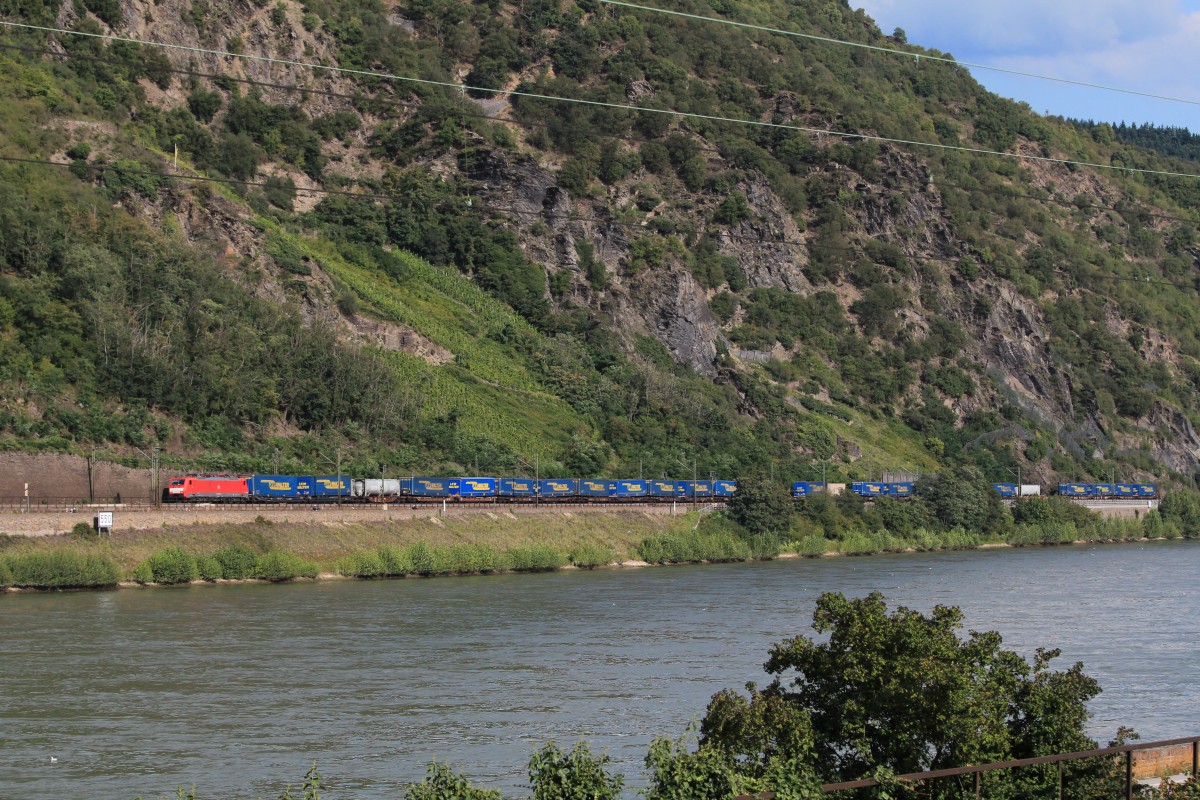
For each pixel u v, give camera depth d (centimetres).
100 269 18275
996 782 4434
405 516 16600
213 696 7950
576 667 8938
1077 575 16000
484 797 4059
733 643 9944
